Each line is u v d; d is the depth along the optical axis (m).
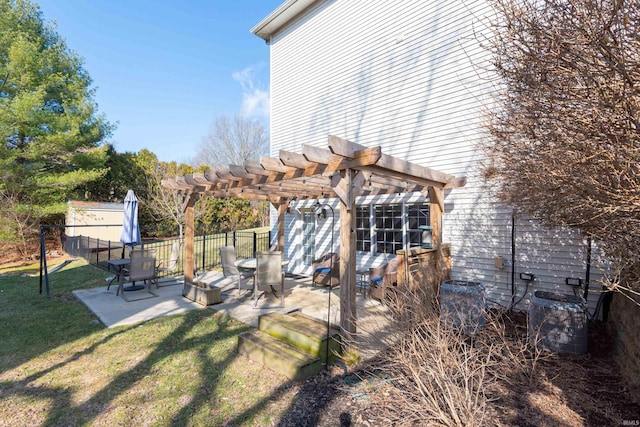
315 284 7.66
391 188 6.39
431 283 5.33
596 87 2.02
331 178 3.80
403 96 6.84
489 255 5.64
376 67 7.35
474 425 2.25
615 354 3.43
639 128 1.93
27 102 10.45
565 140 2.32
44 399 2.83
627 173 2.02
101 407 2.71
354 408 2.68
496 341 3.59
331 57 8.31
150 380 3.16
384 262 7.41
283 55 9.64
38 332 4.45
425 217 6.80
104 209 14.48
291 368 3.16
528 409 2.60
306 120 8.93
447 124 6.14
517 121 3.08
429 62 6.42
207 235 16.19
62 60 13.15
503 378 2.92
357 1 7.75
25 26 12.48
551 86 2.29
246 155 29.81
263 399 2.83
